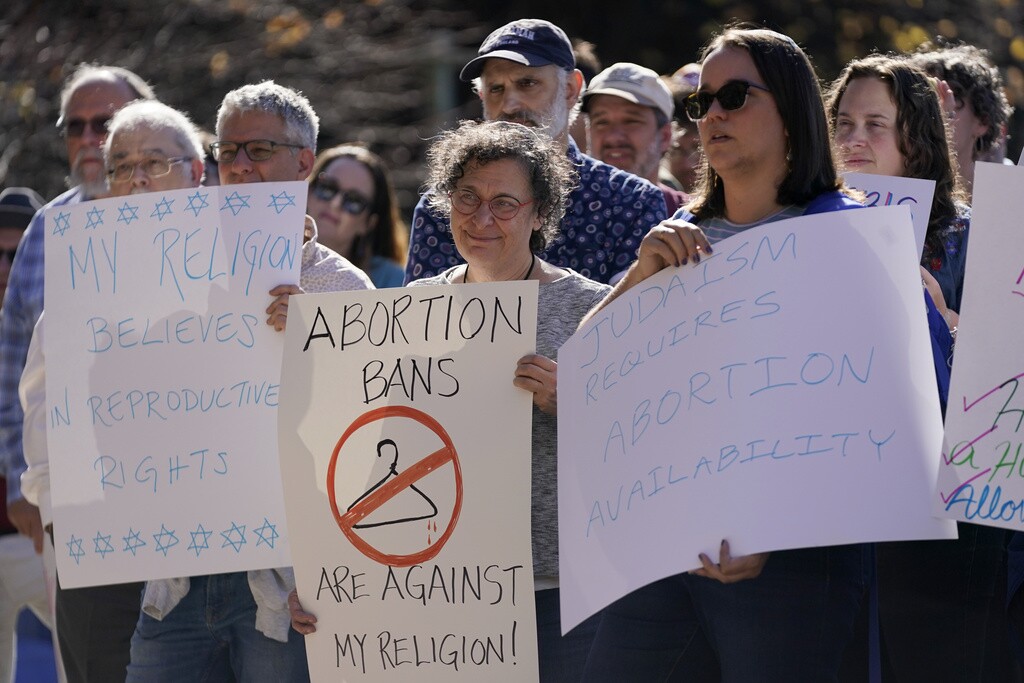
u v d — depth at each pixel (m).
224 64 27.78
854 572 8.27
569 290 9.53
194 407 9.95
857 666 9.23
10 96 25.73
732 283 8.26
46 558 11.77
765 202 8.64
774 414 8.01
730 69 8.45
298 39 28.55
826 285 8.05
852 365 7.95
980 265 8.14
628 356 8.55
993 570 9.15
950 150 10.98
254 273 9.95
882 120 10.48
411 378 9.20
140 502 9.96
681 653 8.85
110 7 27.98
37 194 25.48
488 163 9.34
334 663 9.31
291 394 9.35
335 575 9.30
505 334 9.08
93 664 11.02
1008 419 7.95
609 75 14.40
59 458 10.12
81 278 10.23
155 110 11.47
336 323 9.33
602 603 8.36
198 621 10.19
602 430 8.59
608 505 8.45
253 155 11.00
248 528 9.84
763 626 8.17
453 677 9.15
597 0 32.22
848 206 8.32
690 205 9.18
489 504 9.09
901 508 7.78
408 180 29.72
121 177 11.24
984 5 31.86
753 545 7.86
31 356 11.26
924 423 7.86
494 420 9.09
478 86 12.66
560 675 9.35
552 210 9.62
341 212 15.80
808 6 31.45
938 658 9.15
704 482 8.10
